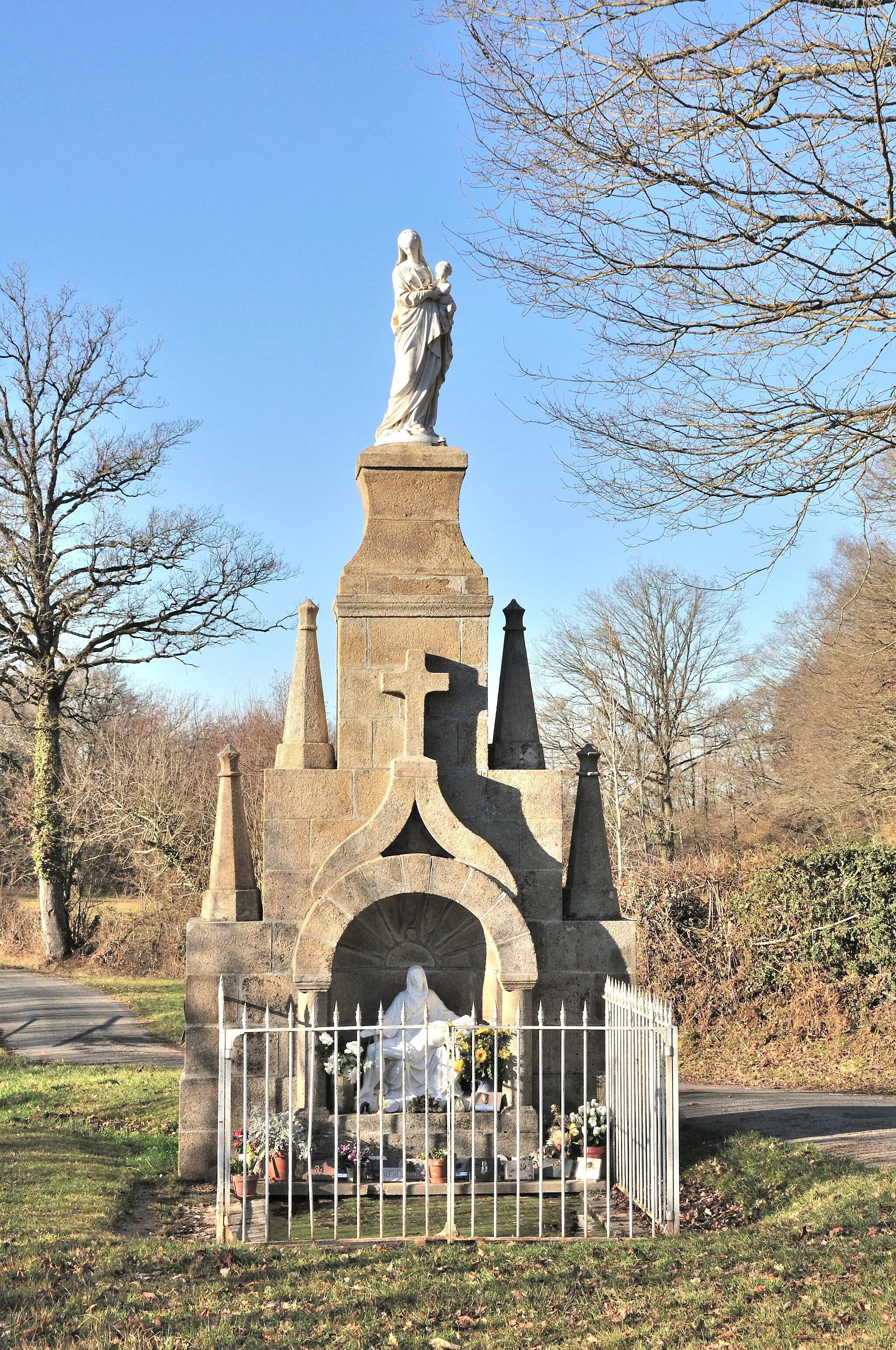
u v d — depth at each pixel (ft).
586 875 41.86
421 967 41.06
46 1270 27.48
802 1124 46.83
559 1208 34.06
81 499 116.26
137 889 128.36
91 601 114.93
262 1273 27.53
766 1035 72.08
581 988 40.78
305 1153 35.19
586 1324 23.97
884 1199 32.40
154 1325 24.16
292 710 41.96
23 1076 60.70
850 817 107.04
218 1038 39.32
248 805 112.68
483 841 39.52
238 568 115.44
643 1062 33.96
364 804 40.47
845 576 126.41
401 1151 36.88
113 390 115.44
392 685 40.19
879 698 100.01
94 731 128.57
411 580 41.60
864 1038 69.62
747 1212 34.58
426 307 43.14
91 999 98.07
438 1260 28.40
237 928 39.68
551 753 136.15
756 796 136.36
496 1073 37.17
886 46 29.66
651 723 135.74
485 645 41.65
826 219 32.78
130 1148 42.73
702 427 35.45
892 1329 22.74
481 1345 23.21
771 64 31.65
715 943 75.77
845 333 34.24
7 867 148.25
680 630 136.15
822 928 72.64
